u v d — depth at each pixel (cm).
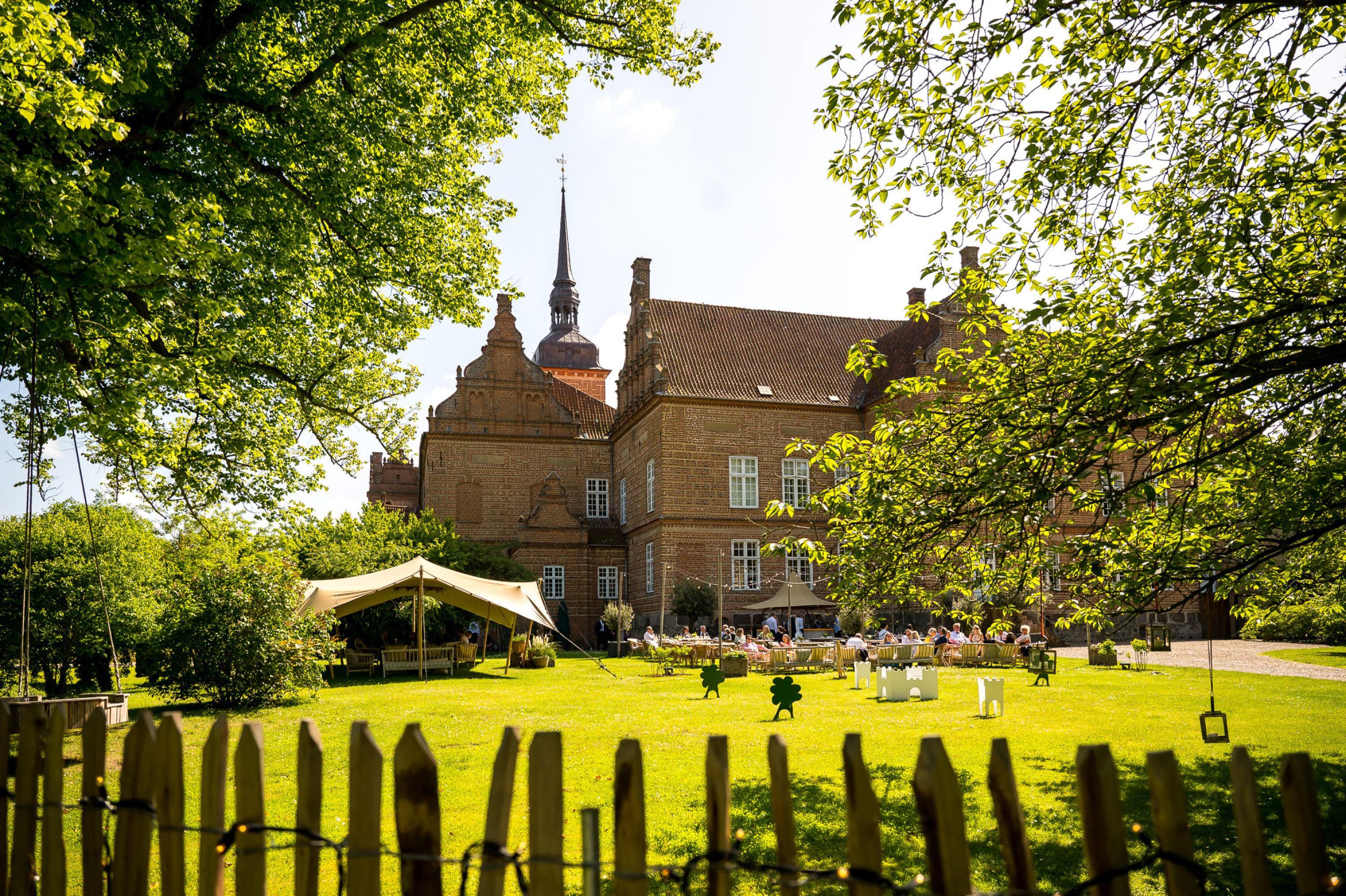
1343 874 629
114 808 279
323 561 2991
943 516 801
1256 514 800
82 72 1115
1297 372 709
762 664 2692
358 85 1384
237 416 1659
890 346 4788
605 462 5169
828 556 909
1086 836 224
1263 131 771
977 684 2033
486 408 4978
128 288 1007
